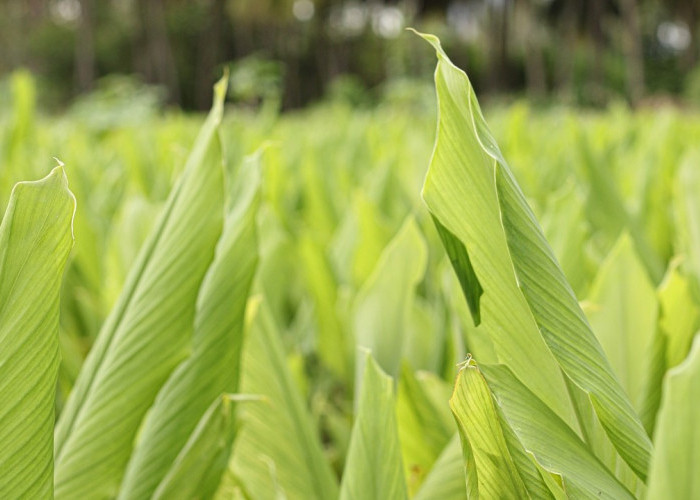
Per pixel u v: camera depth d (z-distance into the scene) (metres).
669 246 2.16
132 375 1.11
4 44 49.91
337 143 5.42
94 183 3.64
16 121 3.51
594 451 0.95
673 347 1.23
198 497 1.13
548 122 7.92
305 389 1.63
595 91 41.12
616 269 1.35
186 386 1.17
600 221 1.93
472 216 0.92
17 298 0.86
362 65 55.69
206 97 54.16
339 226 2.80
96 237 2.12
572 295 0.90
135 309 1.13
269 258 1.96
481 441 0.89
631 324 1.33
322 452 1.29
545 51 52.09
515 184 0.89
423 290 2.26
